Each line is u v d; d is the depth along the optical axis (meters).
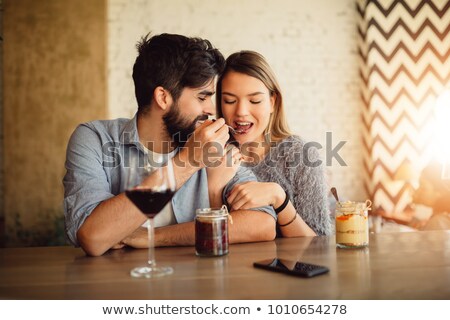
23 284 0.94
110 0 3.92
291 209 1.54
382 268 1.01
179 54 1.50
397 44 4.34
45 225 3.56
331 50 4.29
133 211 1.22
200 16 4.07
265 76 2.03
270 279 0.93
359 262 1.07
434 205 2.63
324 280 0.92
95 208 1.26
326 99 4.29
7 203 3.55
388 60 4.34
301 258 1.12
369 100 4.34
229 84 2.03
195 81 1.51
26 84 3.54
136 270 1.02
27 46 3.54
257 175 2.03
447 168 2.66
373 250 1.21
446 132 4.10
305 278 0.94
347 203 1.25
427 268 1.01
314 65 4.27
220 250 1.16
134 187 0.99
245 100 2.02
